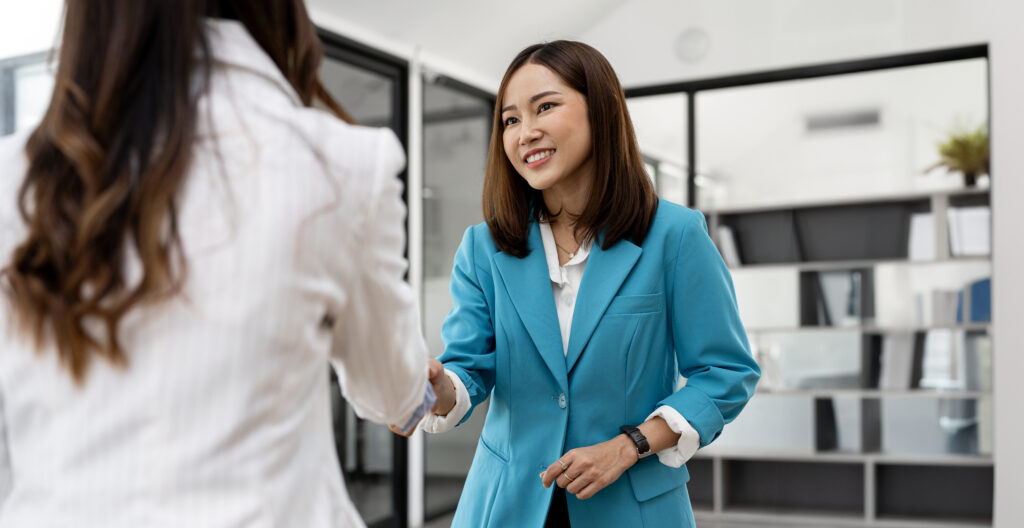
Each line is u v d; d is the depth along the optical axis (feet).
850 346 15.74
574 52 4.38
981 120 14.99
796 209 16.22
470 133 16.94
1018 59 13.64
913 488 15.29
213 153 2.22
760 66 15.72
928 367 15.28
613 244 4.41
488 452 4.54
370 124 14.52
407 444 15.15
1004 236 13.47
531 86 4.32
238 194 2.20
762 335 16.26
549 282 4.46
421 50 15.38
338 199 2.30
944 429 15.08
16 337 2.23
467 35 15.75
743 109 16.40
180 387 2.14
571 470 3.97
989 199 14.90
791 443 15.96
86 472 2.16
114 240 2.10
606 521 4.20
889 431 15.40
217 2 2.43
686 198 16.53
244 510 2.15
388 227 2.45
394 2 13.94
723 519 15.61
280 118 2.31
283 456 2.26
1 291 2.22
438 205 15.96
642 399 4.34
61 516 2.15
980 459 14.55
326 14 13.29
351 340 2.51
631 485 4.24
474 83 16.89
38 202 2.13
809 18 15.42
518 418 4.40
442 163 16.07
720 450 16.03
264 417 2.22
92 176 2.10
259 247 2.19
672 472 4.36
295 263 2.22
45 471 2.20
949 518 14.97
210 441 2.14
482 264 4.66
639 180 4.49
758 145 16.33
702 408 4.17
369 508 14.19
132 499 2.12
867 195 15.64
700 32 16.16
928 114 15.34
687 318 4.40
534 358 4.39
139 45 2.20
